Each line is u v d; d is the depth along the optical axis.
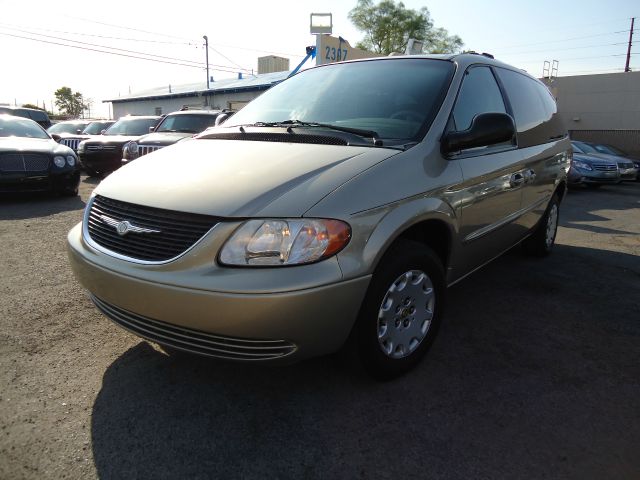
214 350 2.06
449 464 1.98
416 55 3.33
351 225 2.07
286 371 2.63
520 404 2.40
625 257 5.23
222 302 1.92
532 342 3.08
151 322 2.17
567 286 4.17
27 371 2.59
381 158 2.35
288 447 2.07
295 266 1.96
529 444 2.11
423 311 2.62
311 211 2.01
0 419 2.20
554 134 4.58
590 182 12.59
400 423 2.23
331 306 2.03
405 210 2.30
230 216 1.99
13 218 6.36
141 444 2.07
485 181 3.00
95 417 2.23
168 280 2.00
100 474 1.90
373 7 42.62
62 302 3.50
